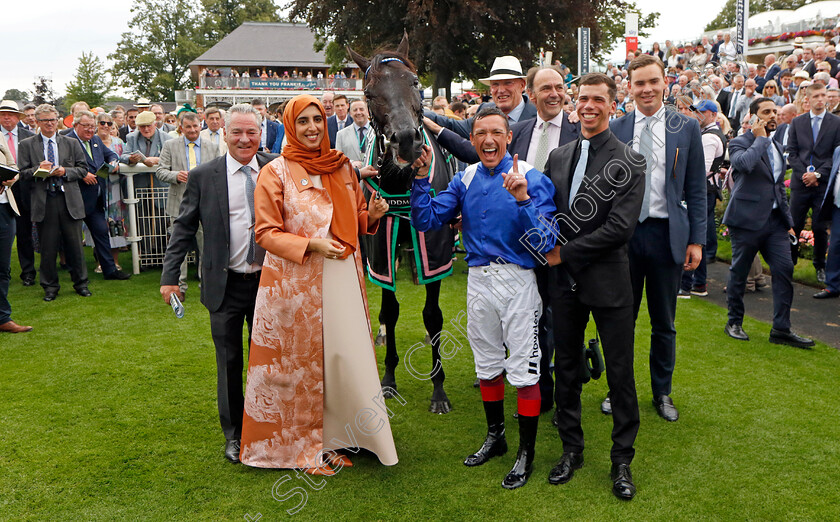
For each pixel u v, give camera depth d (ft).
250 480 9.45
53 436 10.80
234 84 116.78
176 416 11.62
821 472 9.34
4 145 16.30
